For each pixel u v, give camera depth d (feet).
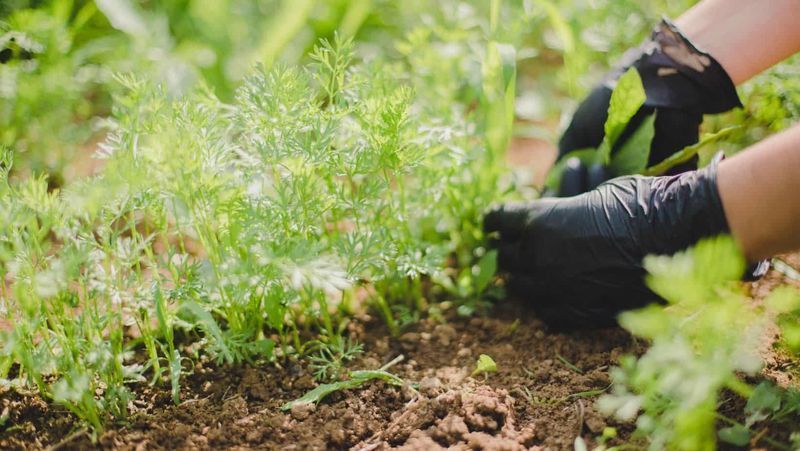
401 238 3.10
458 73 3.46
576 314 3.04
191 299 2.85
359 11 3.91
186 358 2.98
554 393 2.90
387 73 3.19
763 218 2.76
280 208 2.83
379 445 2.79
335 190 2.95
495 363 3.01
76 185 2.79
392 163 2.91
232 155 2.90
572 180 3.15
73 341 2.75
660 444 2.64
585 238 2.93
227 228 2.86
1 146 2.87
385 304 3.12
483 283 3.16
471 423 2.81
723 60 3.07
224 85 3.90
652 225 2.86
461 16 3.67
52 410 2.83
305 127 2.85
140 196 2.81
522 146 3.86
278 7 4.18
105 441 2.77
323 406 2.88
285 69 2.85
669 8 3.87
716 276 2.57
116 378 2.81
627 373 2.89
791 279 3.15
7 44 3.36
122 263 2.80
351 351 3.00
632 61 3.19
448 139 3.14
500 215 3.18
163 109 2.85
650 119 3.06
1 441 2.77
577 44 3.79
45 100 3.48
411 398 2.91
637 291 2.94
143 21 3.91
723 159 2.86
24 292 2.73
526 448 2.78
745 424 2.71
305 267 2.70
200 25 4.03
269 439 2.81
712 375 2.51
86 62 3.98
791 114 3.27
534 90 3.96
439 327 3.13
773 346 2.87
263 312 3.00
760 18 3.04
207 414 2.86
